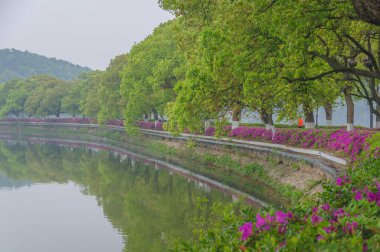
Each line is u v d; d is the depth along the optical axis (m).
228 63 21.80
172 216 27.41
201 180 38.53
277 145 35.00
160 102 62.53
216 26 22.20
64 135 112.62
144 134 75.69
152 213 28.70
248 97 22.84
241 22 19.98
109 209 30.95
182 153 53.72
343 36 18.39
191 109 33.94
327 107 39.47
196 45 31.31
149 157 58.19
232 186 33.62
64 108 129.50
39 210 31.59
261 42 19.75
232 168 39.41
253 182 33.72
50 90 138.12
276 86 20.94
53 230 26.19
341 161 23.61
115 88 86.38
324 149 29.02
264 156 35.59
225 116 31.69
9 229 26.56
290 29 16.52
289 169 30.48
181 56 51.62
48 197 36.28
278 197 27.66
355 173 13.39
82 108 118.38
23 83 164.12
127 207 31.27
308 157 28.09
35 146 84.75
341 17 16.06
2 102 166.50
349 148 24.62
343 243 6.41
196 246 8.41
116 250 21.89
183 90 35.91
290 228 7.67
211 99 28.38
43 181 44.81
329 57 18.55
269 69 20.08
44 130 129.62
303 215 8.99
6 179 46.28
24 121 145.25
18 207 32.62
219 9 22.19
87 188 39.97
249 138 41.50
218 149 45.94
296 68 18.81
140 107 66.56
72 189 39.75
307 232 7.02
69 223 27.64
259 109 37.75
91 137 100.94
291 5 16.14
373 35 21.23
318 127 42.50
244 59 20.05
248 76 19.98
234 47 20.44
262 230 7.64
